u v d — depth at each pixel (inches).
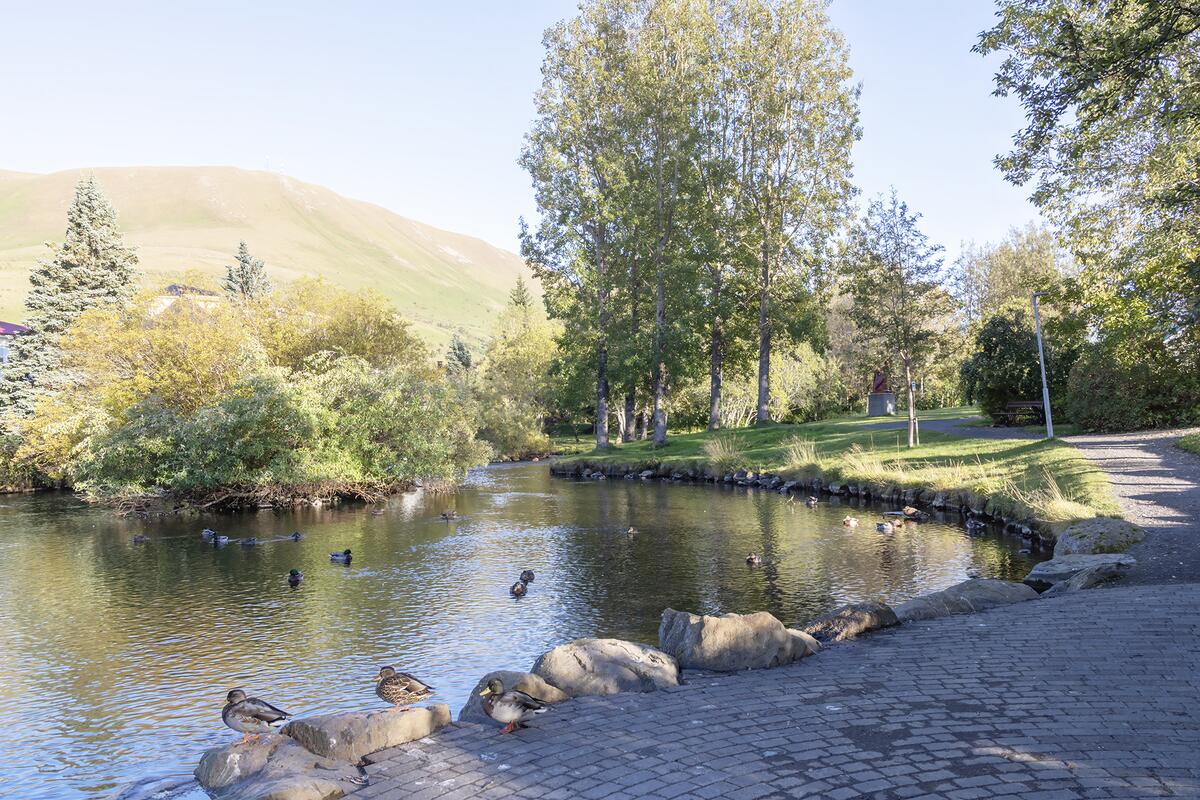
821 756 222.2
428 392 1492.4
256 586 663.8
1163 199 876.0
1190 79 809.5
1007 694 275.6
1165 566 488.7
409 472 1353.3
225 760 250.8
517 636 493.7
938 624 404.5
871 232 1379.2
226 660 462.6
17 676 442.6
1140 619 372.5
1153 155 1145.4
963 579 605.0
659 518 1025.5
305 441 1282.0
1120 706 256.5
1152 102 842.8
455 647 474.3
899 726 246.4
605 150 1916.8
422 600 599.2
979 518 912.3
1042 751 219.3
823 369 2736.2
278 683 419.2
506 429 2632.9
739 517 1016.2
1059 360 1660.9
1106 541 559.5
